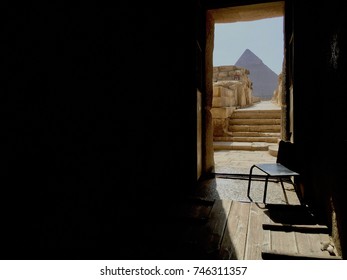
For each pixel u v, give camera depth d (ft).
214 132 31.68
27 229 5.90
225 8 15.10
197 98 14.26
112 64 9.43
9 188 5.56
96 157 8.45
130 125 10.70
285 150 12.62
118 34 9.78
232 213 10.50
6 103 5.49
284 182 14.87
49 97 6.57
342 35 7.04
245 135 30.91
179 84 13.98
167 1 13.78
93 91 8.32
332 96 8.05
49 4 6.56
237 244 8.20
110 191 9.16
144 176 11.75
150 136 12.39
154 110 12.82
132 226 9.34
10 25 5.60
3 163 5.45
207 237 8.58
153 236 8.65
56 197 6.72
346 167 6.59
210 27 16.48
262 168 11.83
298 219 9.81
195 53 13.79
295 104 12.16
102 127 8.81
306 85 11.88
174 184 14.03
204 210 10.84
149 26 12.23
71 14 7.31
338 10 7.40
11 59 5.62
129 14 10.55
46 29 6.49
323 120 9.34
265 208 10.94
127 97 10.49
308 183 11.76
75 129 7.50
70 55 7.29
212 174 16.57
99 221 8.35
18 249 5.71
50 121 6.59
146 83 12.07
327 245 7.94
